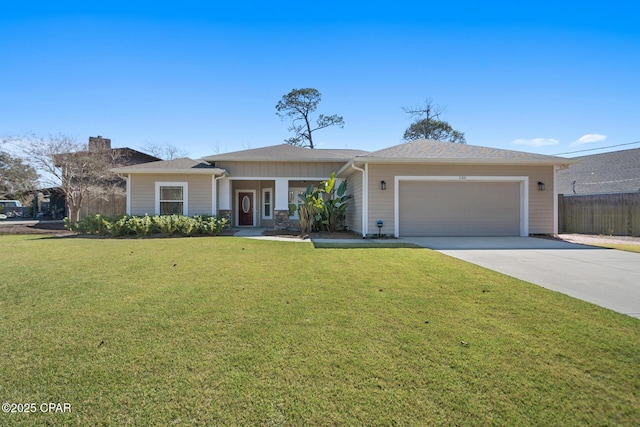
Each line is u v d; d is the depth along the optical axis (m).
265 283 4.85
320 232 13.15
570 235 12.30
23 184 18.36
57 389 2.17
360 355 2.63
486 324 3.26
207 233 12.19
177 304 3.87
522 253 7.69
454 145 12.94
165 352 2.68
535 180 11.47
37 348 2.73
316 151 16.95
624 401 2.04
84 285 4.74
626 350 2.69
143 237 11.42
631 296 4.21
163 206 13.95
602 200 12.79
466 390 2.17
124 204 17.98
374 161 10.93
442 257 7.07
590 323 3.26
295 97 29.86
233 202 17.47
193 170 13.64
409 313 3.57
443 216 11.44
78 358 2.57
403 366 2.47
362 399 2.08
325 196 15.19
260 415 1.93
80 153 16.78
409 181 11.37
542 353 2.65
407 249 8.31
